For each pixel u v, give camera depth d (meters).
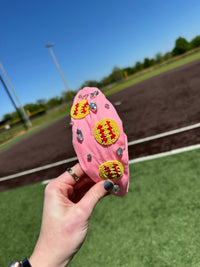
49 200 0.26
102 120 0.24
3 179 1.41
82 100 0.28
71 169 0.28
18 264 0.23
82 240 0.25
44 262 0.23
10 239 0.65
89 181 0.30
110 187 0.25
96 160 0.25
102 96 0.27
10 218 0.78
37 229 0.65
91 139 0.25
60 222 0.24
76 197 0.32
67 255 0.24
